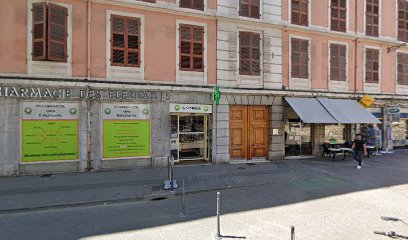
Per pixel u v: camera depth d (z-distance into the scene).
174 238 5.22
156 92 11.71
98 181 9.29
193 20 12.37
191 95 12.27
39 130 10.23
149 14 11.68
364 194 8.14
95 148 10.88
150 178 9.74
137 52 11.51
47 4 10.06
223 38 12.84
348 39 15.66
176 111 12.05
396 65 17.20
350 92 15.52
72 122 10.64
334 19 15.30
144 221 6.09
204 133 13.16
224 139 12.81
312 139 14.97
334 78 15.27
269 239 5.17
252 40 13.37
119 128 11.27
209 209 6.88
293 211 6.72
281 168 11.71
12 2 9.91
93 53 10.91
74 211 6.77
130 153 11.43
